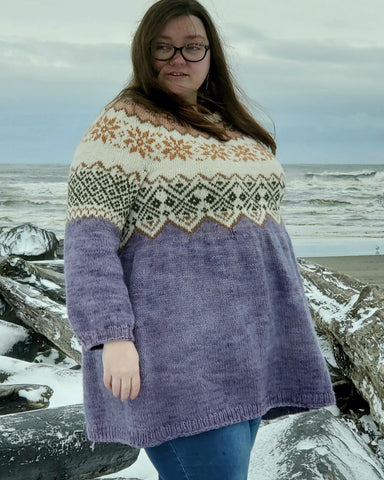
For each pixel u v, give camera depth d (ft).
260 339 6.90
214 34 7.60
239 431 6.75
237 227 6.86
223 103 7.81
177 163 6.71
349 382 13.88
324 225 72.64
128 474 10.48
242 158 7.10
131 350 6.26
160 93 7.11
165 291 6.58
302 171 109.70
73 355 15.40
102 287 6.28
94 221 6.52
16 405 11.27
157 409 6.49
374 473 10.28
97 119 6.96
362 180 95.20
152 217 6.70
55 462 9.12
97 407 6.99
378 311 13.30
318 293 15.49
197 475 6.64
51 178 97.40
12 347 16.80
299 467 9.64
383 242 61.67
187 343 6.53
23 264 18.97
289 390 7.30
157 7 7.19
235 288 6.75
